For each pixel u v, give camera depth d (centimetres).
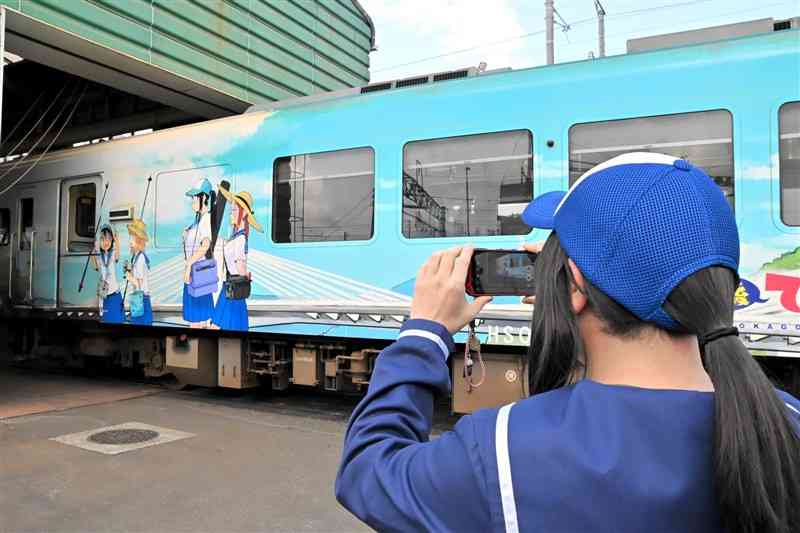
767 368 477
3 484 418
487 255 118
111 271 758
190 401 727
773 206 432
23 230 877
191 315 680
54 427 585
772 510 72
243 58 955
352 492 96
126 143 749
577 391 88
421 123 557
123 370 965
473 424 90
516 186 515
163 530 346
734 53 449
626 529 76
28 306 854
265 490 412
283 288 617
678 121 464
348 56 1230
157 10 812
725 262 80
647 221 81
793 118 432
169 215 704
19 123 1106
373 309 570
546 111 507
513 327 497
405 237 559
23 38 714
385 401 101
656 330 85
